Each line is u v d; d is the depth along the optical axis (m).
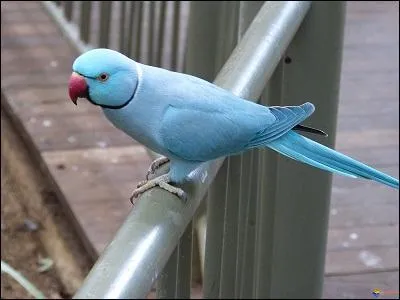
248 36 1.91
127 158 3.64
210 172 1.63
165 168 1.65
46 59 4.34
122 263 1.22
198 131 1.51
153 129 1.49
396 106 4.04
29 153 3.84
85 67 1.39
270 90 2.23
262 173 2.33
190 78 1.55
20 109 3.95
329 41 2.20
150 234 1.31
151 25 3.57
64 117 3.90
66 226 3.42
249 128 1.57
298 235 2.40
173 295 1.66
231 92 1.66
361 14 4.84
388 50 4.50
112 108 1.45
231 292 2.11
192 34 2.95
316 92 2.25
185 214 1.45
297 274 2.46
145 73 1.46
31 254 3.33
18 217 3.53
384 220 3.27
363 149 3.71
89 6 3.89
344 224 3.24
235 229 2.01
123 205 3.36
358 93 4.13
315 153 1.65
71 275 3.18
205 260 2.06
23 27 4.63
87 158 3.63
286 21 1.98
